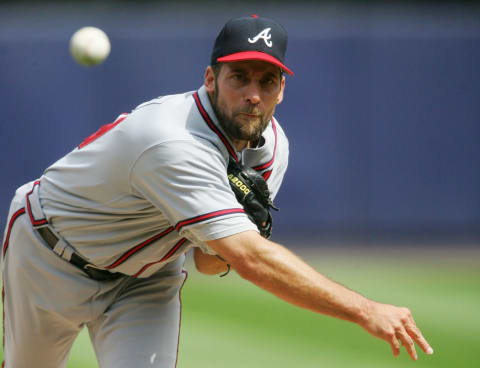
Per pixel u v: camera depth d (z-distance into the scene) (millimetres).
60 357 12719
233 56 9805
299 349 19000
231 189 10609
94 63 14805
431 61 38438
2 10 40250
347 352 18859
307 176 38281
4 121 37625
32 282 11984
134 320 11945
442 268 30672
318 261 32125
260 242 9586
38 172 37938
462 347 19484
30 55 37594
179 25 38344
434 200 38688
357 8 38812
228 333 20375
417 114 38500
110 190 10617
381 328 9492
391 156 38500
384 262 31922
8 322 12664
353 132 38375
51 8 40656
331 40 38156
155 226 10977
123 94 38188
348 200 38469
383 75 38344
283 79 10625
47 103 37812
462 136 38625
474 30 38344
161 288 12383
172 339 12164
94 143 10789
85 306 11984
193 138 9820
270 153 11578
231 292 25734
